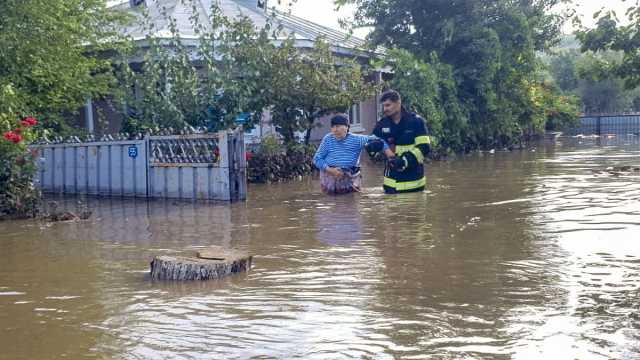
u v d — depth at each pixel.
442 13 25.00
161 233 8.29
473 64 24.97
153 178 12.37
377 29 25.28
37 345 4.26
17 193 10.41
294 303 4.95
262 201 11.12
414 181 11.01
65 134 15.18
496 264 5.93
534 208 9.05
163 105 13.92
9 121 10.79
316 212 9.45
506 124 25.78
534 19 27.39
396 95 10.62
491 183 12.45
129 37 16.28
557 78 53.78
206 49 15.05
